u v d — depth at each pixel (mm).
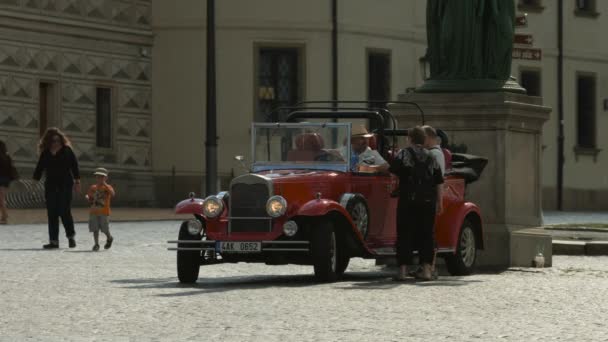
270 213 26672
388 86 70375
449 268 29234
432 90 32250
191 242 26594
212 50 51625
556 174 77500
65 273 28547
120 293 24000
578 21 79062
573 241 36812
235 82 67250
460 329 18703
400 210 27453
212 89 51656
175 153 66625
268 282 26953
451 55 32438
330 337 17875
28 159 60875
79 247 38031
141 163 66000
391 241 29062
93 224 36875
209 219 27078
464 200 29656
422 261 27516
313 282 26875
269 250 26625
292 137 28875
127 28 65250
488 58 32438
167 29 66562
